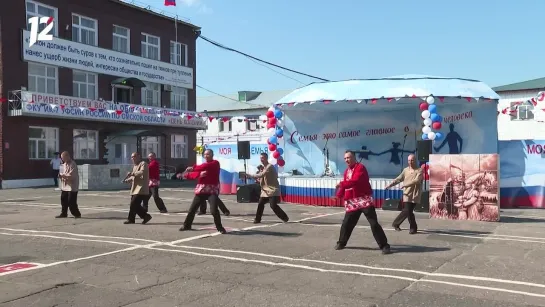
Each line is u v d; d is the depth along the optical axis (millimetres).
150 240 9805
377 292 6234
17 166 26531
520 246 9289
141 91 34469
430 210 13555
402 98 15758
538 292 6246
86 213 14352
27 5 27141
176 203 17547
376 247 9117
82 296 6066
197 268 7508
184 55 38500
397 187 15820
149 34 35312
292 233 10680
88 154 30859
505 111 17781
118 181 25359
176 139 38000
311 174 20219
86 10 30469
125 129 32906
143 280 6816
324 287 6473
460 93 15930
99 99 30406
